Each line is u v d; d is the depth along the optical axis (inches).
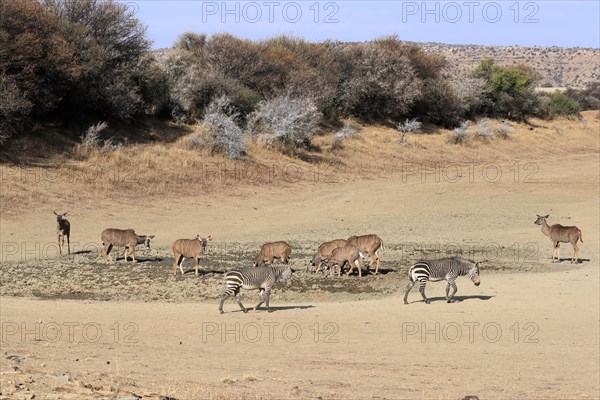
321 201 2122.3
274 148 2554.1
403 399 558.3
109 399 450.3
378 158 2758.4
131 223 1747.0
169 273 1268.5
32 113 2224.4
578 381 667.4
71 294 1111.0
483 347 814.5
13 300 1052.5
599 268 1392.7
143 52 2630.4
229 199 2052.2
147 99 2610.7
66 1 2498.8
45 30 2235.5
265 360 724.7
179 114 2650.1
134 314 967.0
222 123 2434.8
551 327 916.0
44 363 618.8
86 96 2303.2
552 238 1482.5
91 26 2498.8
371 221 1904.5
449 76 3993.6
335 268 1320.1
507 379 669.3
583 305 1047.0
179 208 1914.4
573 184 2415.1
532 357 771.4
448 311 1008.9
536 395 604.1
